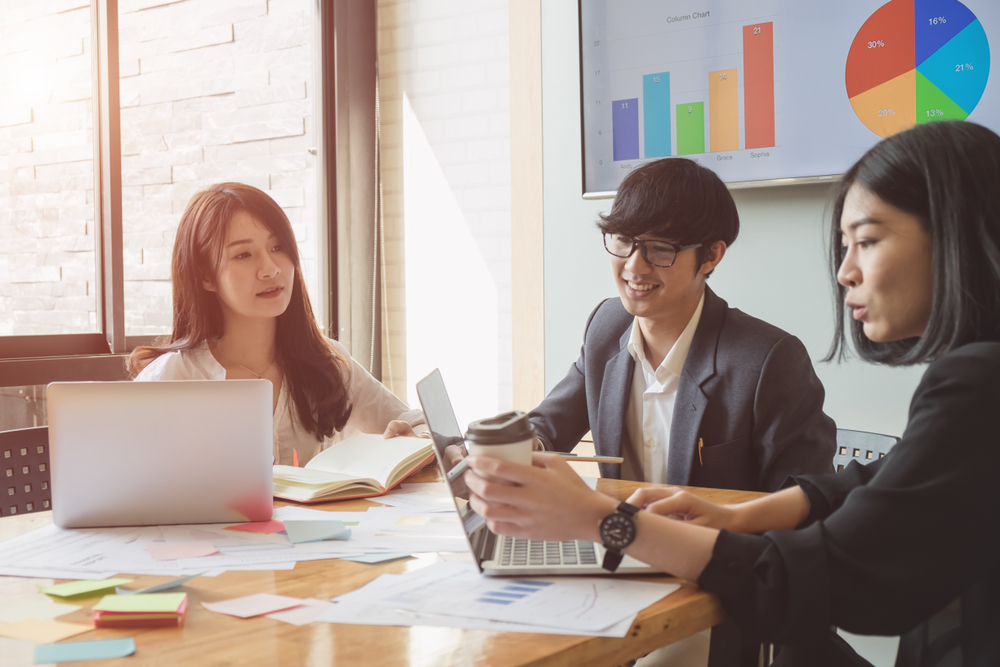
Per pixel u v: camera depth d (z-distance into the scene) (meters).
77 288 2.41
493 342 2.96
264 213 1.68
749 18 2.26
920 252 0.81
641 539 0.80
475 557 0.84
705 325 1.44
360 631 0.69
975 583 0.79
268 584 0.83
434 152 3.06
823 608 0.73
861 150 2.14
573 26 2.61
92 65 2.45
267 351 1.75
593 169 2.53
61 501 1.07
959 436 0.75
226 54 2.80
